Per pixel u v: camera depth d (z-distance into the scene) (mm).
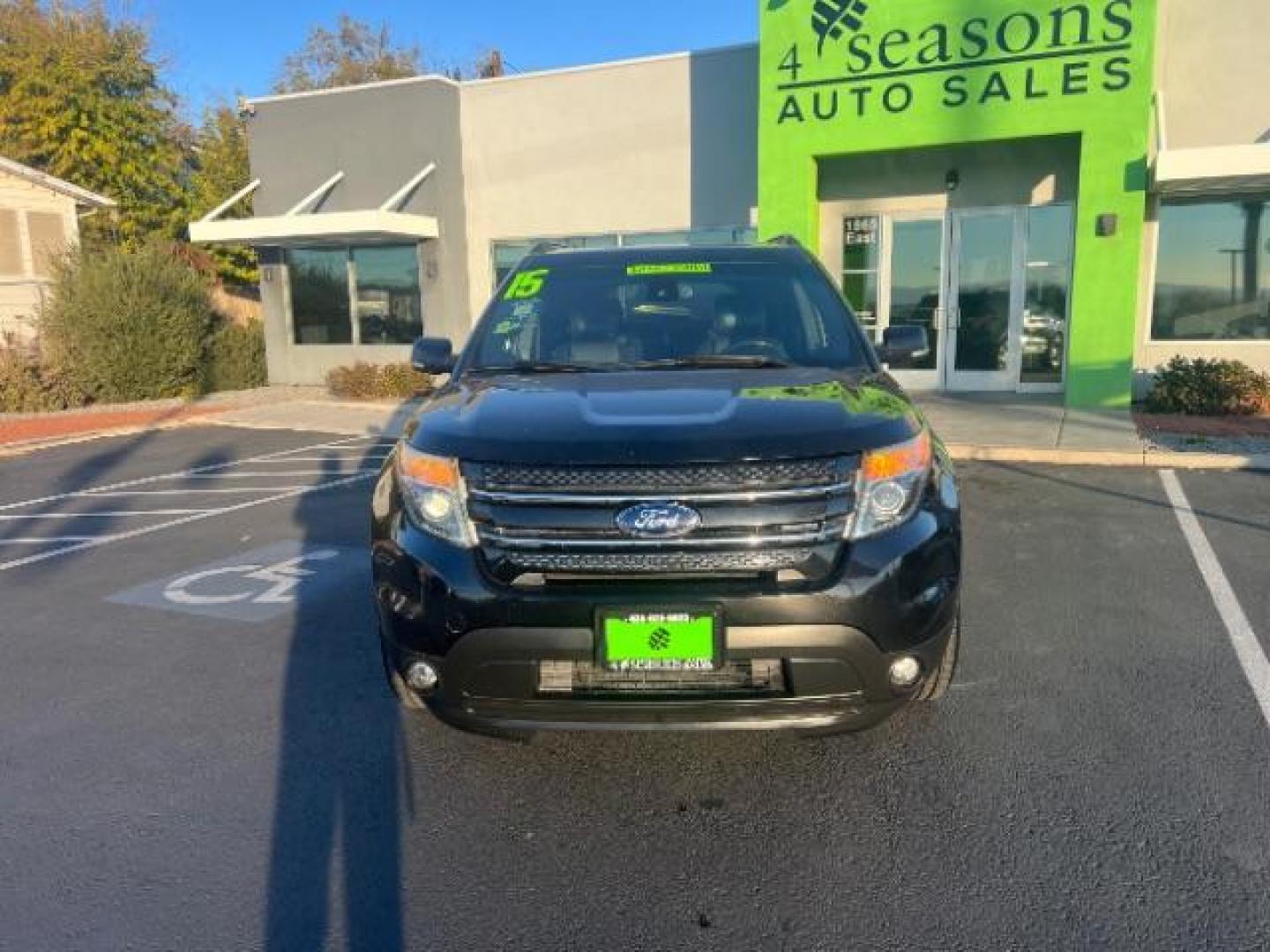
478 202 17047
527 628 2865
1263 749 3486
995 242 13633
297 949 2555
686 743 3652
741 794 3279
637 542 2826
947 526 3111
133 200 25641
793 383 3484
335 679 4402
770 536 2846
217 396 17422
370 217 15445
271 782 3455
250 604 5566
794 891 2746
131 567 6484
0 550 7086
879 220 14102
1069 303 13227
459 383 3871
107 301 16266
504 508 2926
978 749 3537
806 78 12453
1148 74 10961
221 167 27469
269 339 19031
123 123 25469
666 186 15516
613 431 2969
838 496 2906
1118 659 4367
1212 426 10484
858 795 3248
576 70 15852
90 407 15953
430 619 2982
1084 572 5695
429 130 16750
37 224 19438
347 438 12727
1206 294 12547
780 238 5078
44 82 23969
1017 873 2791
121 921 2682
